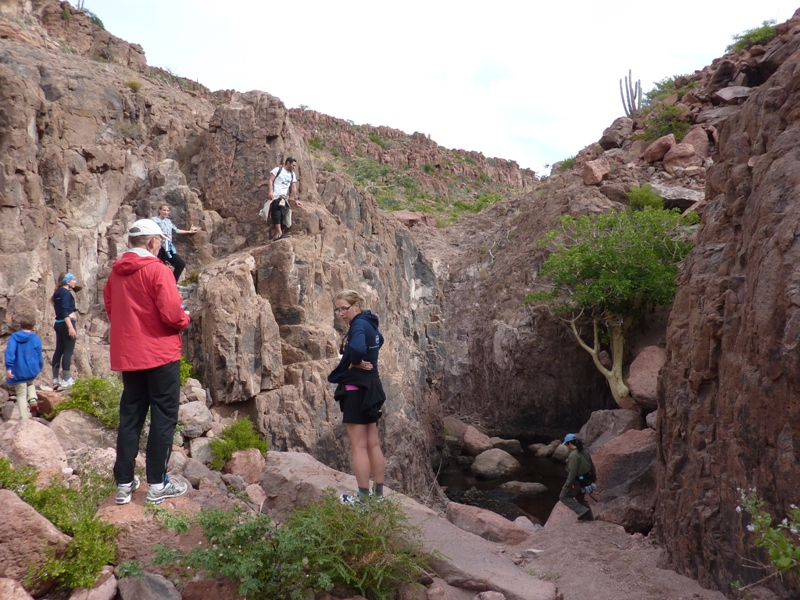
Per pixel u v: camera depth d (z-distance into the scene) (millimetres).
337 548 4129
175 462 7055
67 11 22359
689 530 5734
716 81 29391
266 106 13805
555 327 23172
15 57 12266
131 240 4527
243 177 13406
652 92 37312
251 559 3859
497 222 34250
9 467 4465
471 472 18188
